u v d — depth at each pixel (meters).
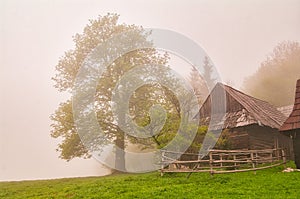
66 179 25.52
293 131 21.05
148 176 19.83
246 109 27.09
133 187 16.45
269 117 28.38
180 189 14.95
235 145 26.66
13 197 17.66
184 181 17.38
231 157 23.83
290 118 21.42
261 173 19.42
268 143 27.52
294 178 16.81
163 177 19.08
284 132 21.33
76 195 15.77
